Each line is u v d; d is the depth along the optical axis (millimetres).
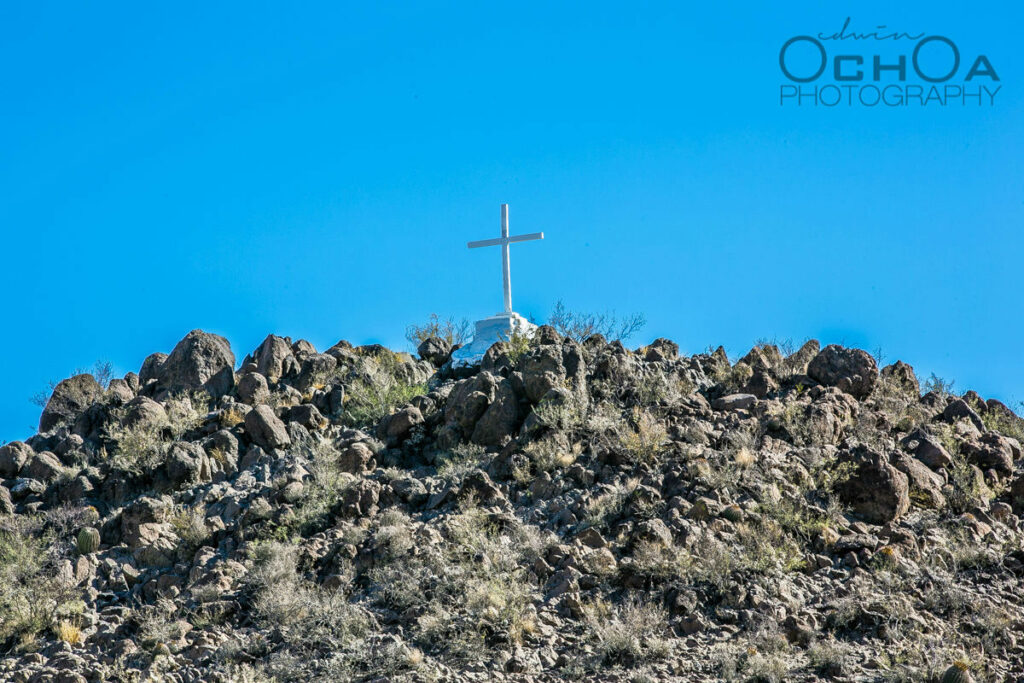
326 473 77375
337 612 61500
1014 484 73938
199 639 60344
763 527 66312
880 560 63219
